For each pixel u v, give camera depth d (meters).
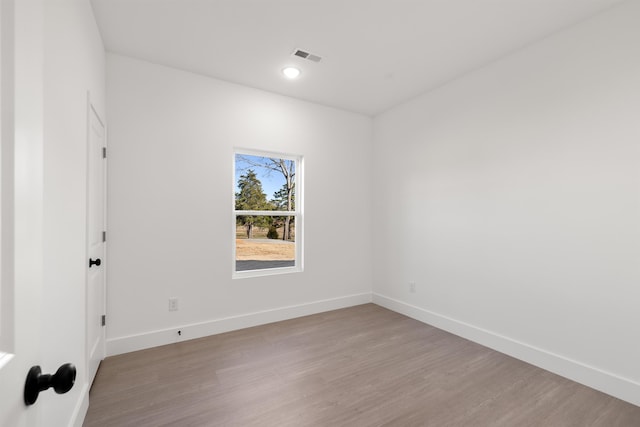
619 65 2.00
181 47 2.52
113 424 1.71
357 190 4.07
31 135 0.56
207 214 3.00
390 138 3.90
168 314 2.80
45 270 1.15
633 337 1.94
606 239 2.06
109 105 2.56
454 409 1.87
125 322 2.61
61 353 1.33
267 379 2.20
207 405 1.89
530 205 2.47
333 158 3.86
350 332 3.08
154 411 1.83
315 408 1.88
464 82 3.00
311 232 3.70
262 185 3.49
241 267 3.33
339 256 3.91
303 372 2.29
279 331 3.10
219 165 3.07
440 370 2.34
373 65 2.82
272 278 3.40
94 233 2.08
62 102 1.34
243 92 3.22
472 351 2.67
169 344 2.77
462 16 2.14
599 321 2.09
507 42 2.45
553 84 2.33
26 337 0.53
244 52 2.61
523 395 2.02
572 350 2.22
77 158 1.59
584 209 2.16
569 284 2.24
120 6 2.01
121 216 2.59
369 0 1.98
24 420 0.53
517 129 2.56
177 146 2.86
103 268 2.42
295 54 2.64
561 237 2.28
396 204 3.81
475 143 2.90
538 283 2.42
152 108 2.74
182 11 2.08
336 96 3.53
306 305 3.62
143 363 2.40
